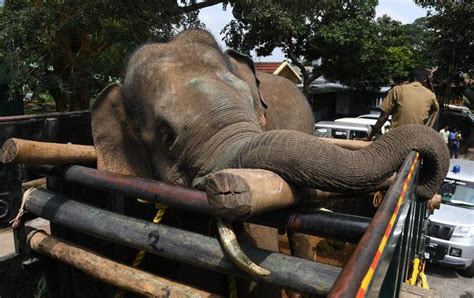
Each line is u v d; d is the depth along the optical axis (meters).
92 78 9.77
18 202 2.46
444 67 23.95
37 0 9.37
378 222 1.11
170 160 2.41
